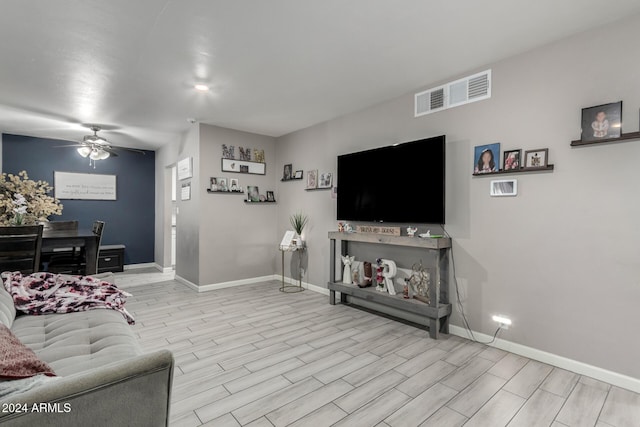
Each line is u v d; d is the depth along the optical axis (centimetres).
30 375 100
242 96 345
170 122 444
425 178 310
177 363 239
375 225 377
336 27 219
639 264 206
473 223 286
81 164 573
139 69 280
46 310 205
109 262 579
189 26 216
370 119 378
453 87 300
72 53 252
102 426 96
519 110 258
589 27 221
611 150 216
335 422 173
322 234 446
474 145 285
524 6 197
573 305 231
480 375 224
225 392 201
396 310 349
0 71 282
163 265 601
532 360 248
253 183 506
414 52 255
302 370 230
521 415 181
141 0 188
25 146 520
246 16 205
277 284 498
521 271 257
